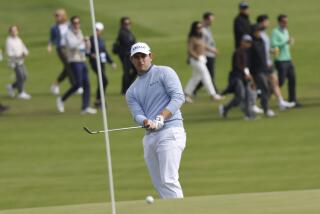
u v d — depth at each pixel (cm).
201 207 2906
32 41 12544
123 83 8612
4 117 7862
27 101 8562
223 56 10750
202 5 14850
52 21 13875
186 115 7675
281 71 7844
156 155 3709
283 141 6525
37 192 5209
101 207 3027
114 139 6850
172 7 14712
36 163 6078
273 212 2744
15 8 14588
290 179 5331
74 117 7744
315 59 10462
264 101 7456
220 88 9169
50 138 6912
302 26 12962
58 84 8888
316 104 8081
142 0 15300
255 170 5638
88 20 13700
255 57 7325
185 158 6078
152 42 11756
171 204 2995
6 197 5075
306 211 2739
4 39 12738
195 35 8094
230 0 15150
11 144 6731
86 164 6000
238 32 8300
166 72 3672
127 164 5966
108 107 8112
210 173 5597
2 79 9994
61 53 8281
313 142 6462
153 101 3675
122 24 8400
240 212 2778
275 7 14550
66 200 4966
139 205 3020
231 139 6650
